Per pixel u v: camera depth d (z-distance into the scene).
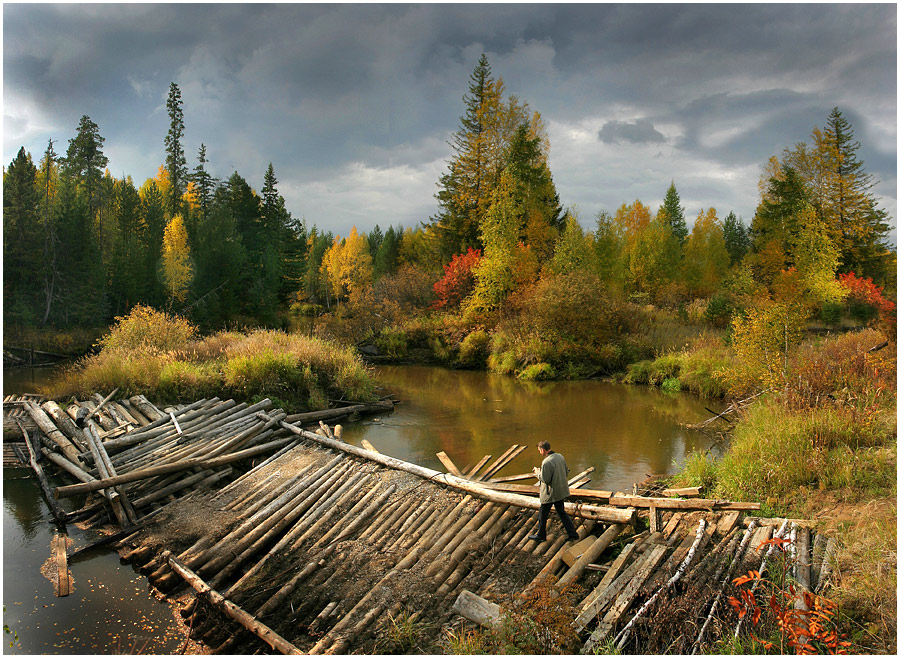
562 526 7.14
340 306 45.34
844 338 17.39
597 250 34.34
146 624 5.83
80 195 42.06
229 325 37.22
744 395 14.27
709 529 6.59
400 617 5.47
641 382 21.81
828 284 30.44
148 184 60.69
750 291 32.25
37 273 32.94
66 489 8.05
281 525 7.66
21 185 33.84
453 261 36.44
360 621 5.45
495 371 26.33
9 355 27.08
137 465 9.86
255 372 15.21
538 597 5.02
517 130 39.97
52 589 6.51
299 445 11.02
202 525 7.87
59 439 10.85
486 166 42.62
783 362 12.68
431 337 32.06
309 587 6.19
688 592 5.17
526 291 28.69
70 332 31.27
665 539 6.65
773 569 5.48
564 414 16.00
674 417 15.39
